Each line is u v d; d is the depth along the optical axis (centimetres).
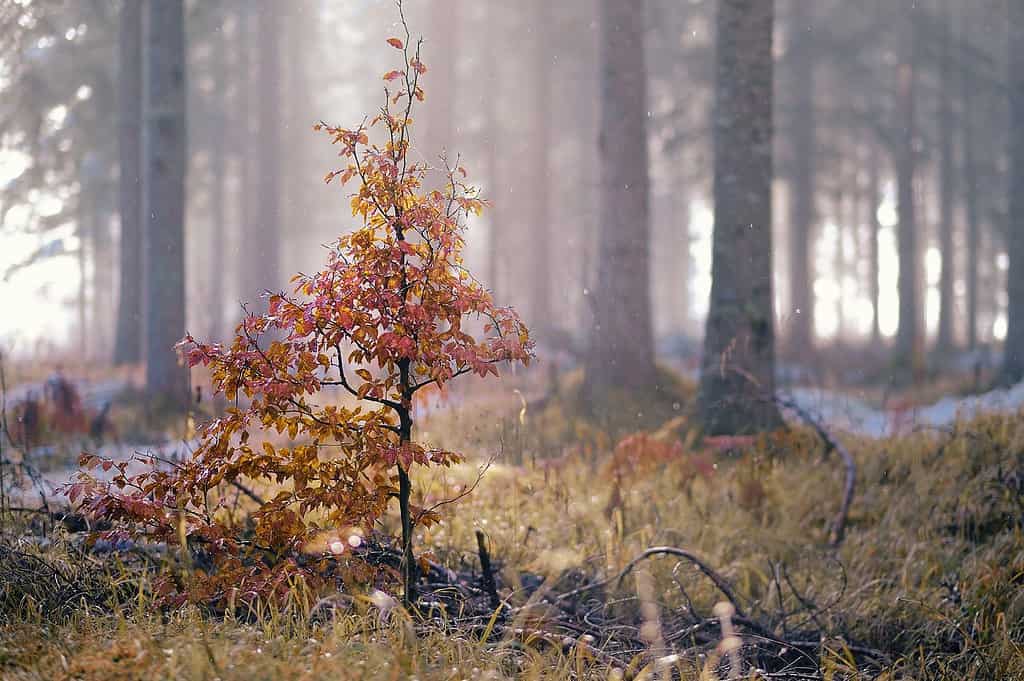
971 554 695
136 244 2406
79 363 2131
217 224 3781
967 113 3844
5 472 706
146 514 475
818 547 762
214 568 545
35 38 2050
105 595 507
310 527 526
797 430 1015
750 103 1169
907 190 3147
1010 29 3030
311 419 494
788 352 2462
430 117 2375
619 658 498
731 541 738
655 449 820
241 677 369
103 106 2934
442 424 903
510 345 492
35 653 397
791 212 3272
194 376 870
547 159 3341
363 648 415
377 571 497
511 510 709
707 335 1159
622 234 1438
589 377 1374
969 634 586
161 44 1644
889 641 592
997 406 1045
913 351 2047
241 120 3478
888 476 876
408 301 501
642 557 582
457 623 497
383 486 498
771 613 614
